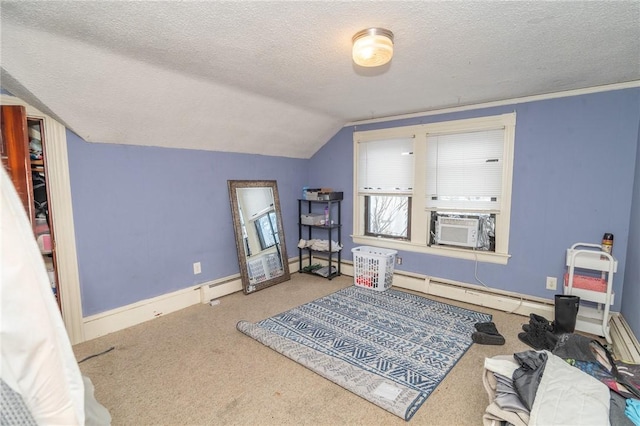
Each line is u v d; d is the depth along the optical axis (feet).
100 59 6.16
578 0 4.28
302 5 4.42
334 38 5.49
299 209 14.29
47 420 2.36
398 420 5.41
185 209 10.39
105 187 8.52
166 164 9.80
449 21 4.90
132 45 5.72
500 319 9.34
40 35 5.24
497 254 9.96
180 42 5.60
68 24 4.93
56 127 7.55
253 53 6.11
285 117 10.92
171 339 8.25
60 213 7.73
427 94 8.98
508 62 6.62
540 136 9.09
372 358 7.23
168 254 10.02
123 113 7.80
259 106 9.75
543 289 9.37
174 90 7.79
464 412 5.58
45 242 7.52
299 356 7.14
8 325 2.15
